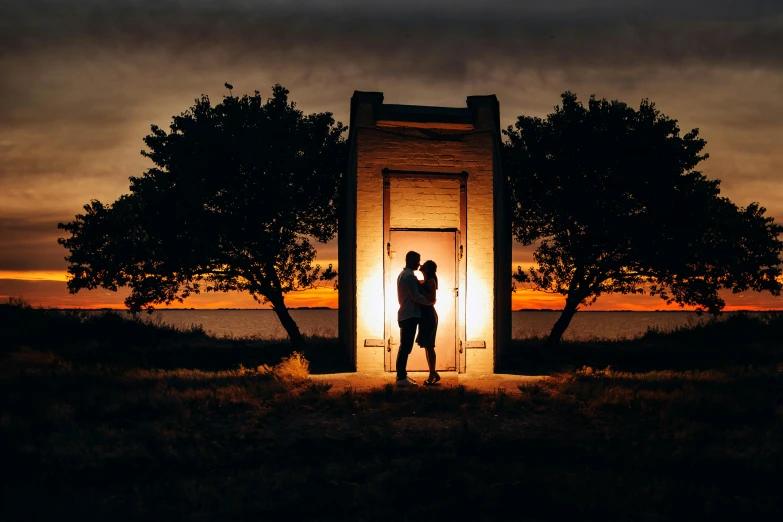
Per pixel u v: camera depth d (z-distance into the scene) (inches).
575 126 687.7
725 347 645.9
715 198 680.4
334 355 622.8
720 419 314.2
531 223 733.3
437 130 480.7
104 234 690.2
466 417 314.0
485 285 475.2
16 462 255.1
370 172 474.3
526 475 239.9
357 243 471.5
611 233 660.7
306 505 214.2
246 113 708.0
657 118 687.1
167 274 688.4
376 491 223.8
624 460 258.2
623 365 553.9
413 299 401.4
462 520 203.3
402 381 397.1
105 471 248.1
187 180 669.3
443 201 478.6
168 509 211.5
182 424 305.7
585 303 733.3
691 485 226.4
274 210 684.1
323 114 736.3
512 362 559.5
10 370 453.1
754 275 682.2
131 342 721.0
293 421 311.0
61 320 753.0
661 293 714.2
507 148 723.4
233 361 605.0
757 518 203.2
